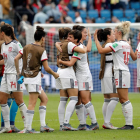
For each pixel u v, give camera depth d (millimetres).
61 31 23406
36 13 64125
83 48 22562
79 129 23297
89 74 23328
